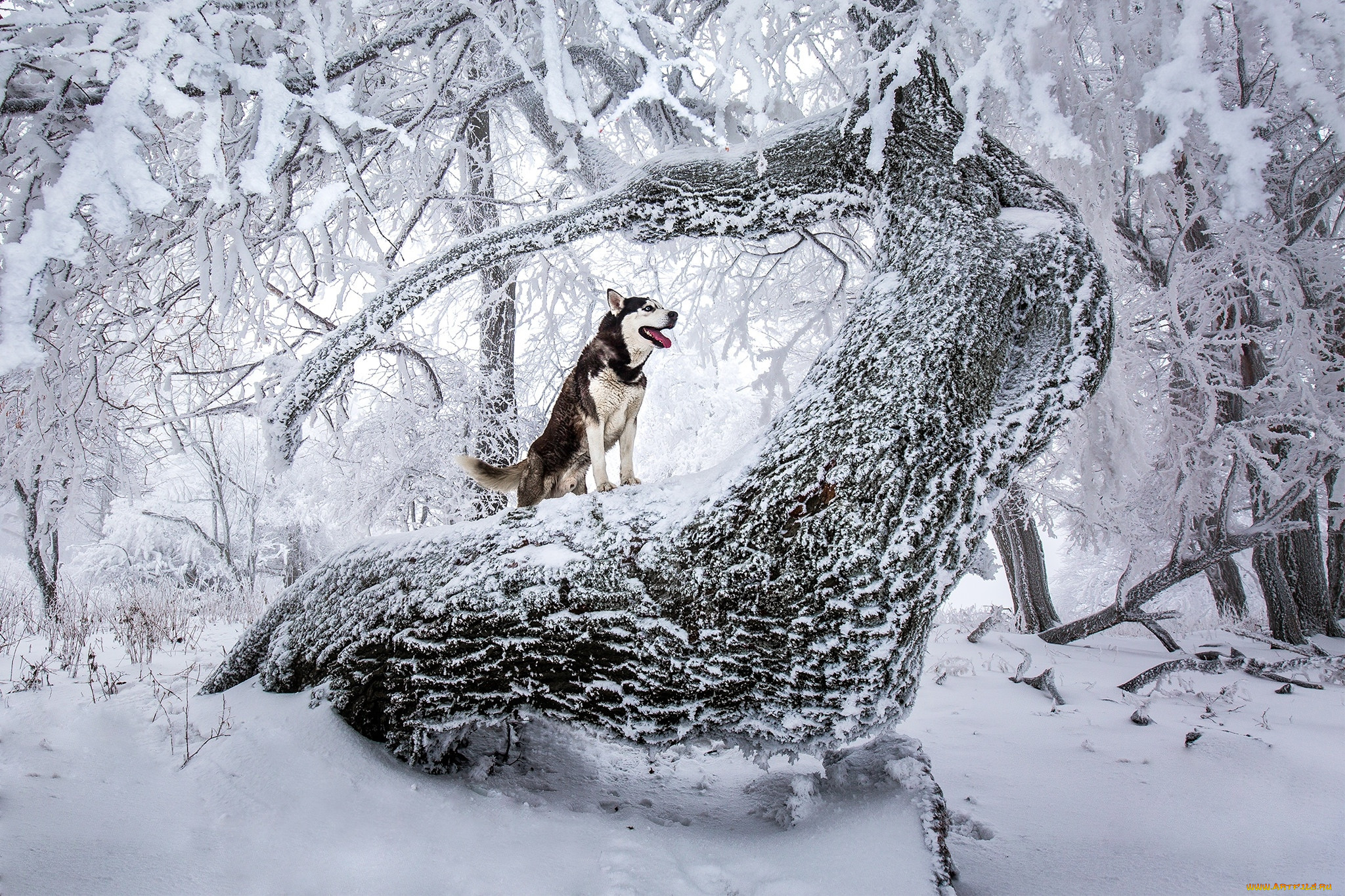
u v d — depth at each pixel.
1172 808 3.02
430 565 3.09
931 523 2.54
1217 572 10.54
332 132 2.73
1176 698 5.12
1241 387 7.66
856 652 2.45
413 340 6.77
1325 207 7.76
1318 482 7.26
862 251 5.59
